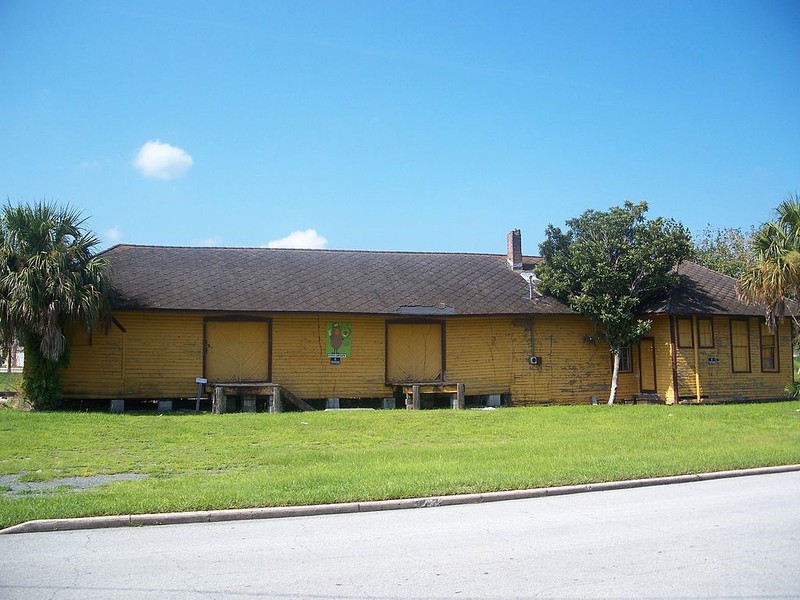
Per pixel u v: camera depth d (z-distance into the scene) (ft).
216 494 34.32
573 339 86.33
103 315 69.62
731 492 36.88
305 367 79.15
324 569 23.72
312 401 79.20
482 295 85.76
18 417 60.90
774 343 89.04
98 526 30.53
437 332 82.99
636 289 83.10
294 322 79.30
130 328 75.25
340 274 87.40
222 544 27.35
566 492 37.40
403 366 82.07
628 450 48.93
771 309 70.49
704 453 46.85
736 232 171.22
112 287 73.87
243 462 44.93
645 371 87.25
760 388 87.25
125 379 74.74
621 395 87.20
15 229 66.64
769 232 69.82
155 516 31.14
